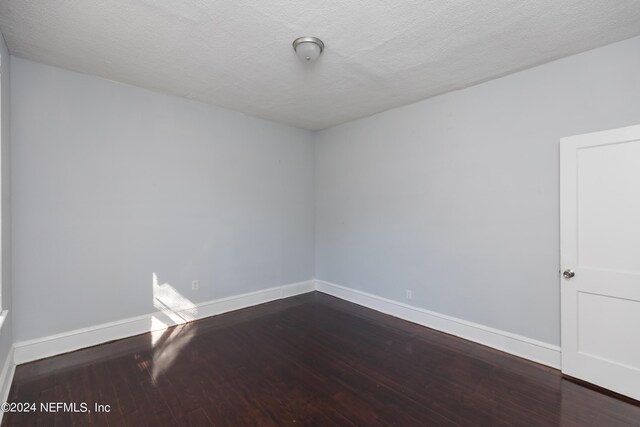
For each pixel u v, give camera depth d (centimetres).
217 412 201
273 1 185
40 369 249
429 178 343
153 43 234
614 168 223
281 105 370
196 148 361
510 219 283
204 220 370
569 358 243
